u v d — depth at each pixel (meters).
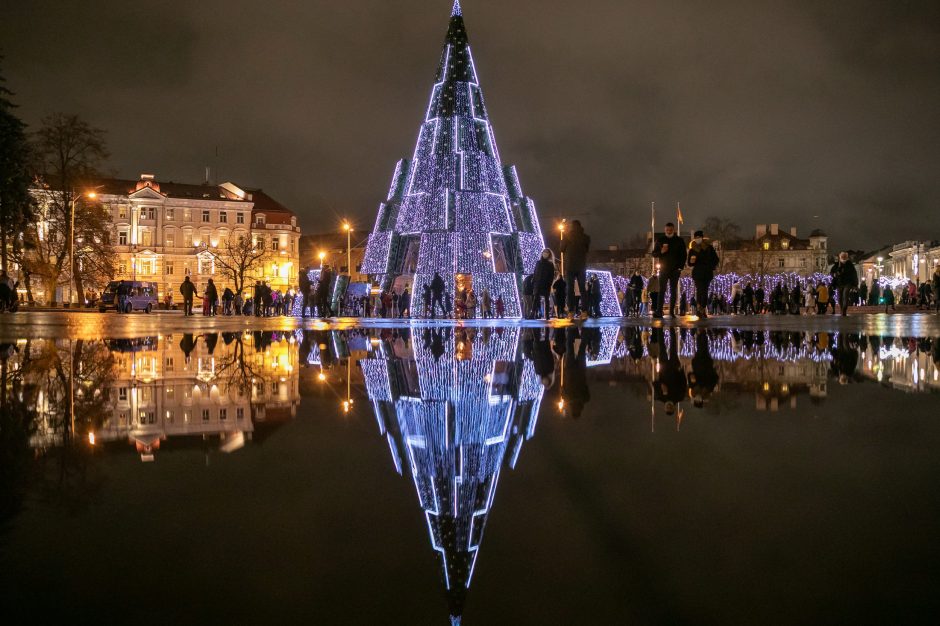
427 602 0.83
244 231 81.00
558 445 1.83
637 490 1.35
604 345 6.80
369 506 1.27
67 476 1.46
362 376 3.96
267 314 34.62
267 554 1.00
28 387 3.32
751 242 109.31
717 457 1.65
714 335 8.66
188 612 0.80
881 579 0.89
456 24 31.73
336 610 0.81
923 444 1.78
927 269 114.75
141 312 46.56
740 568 0.94
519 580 0.90
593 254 107.62
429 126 31.84
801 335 8.41
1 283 29.08
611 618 0.78
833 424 2.12
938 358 4.79
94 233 47.88
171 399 2.85
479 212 30.19
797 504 1.24
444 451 1.77
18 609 0.81
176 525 1.14
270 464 1.61
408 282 33.25
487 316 28.11
